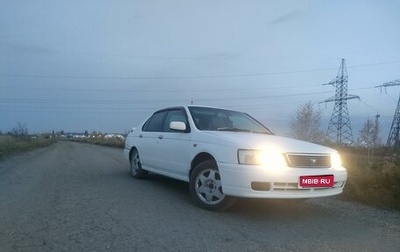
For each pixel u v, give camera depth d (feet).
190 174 19.39
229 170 16.02
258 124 23.04
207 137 18.38
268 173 15.17
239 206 18.66
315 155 16.58
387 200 20.40
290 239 13.75
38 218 15.85
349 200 21.65
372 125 67.46
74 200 19.60
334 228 15.53
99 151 76.33
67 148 97.81
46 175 30.14
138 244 12.68
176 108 23.38
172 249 12.28
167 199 20.03
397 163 25.84
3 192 21.99
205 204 17.69
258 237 13.83
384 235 14.75
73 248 12.20
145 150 25.32
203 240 13.26
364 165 28.96
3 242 12.69
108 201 19.38
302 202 20.66
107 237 13.37
